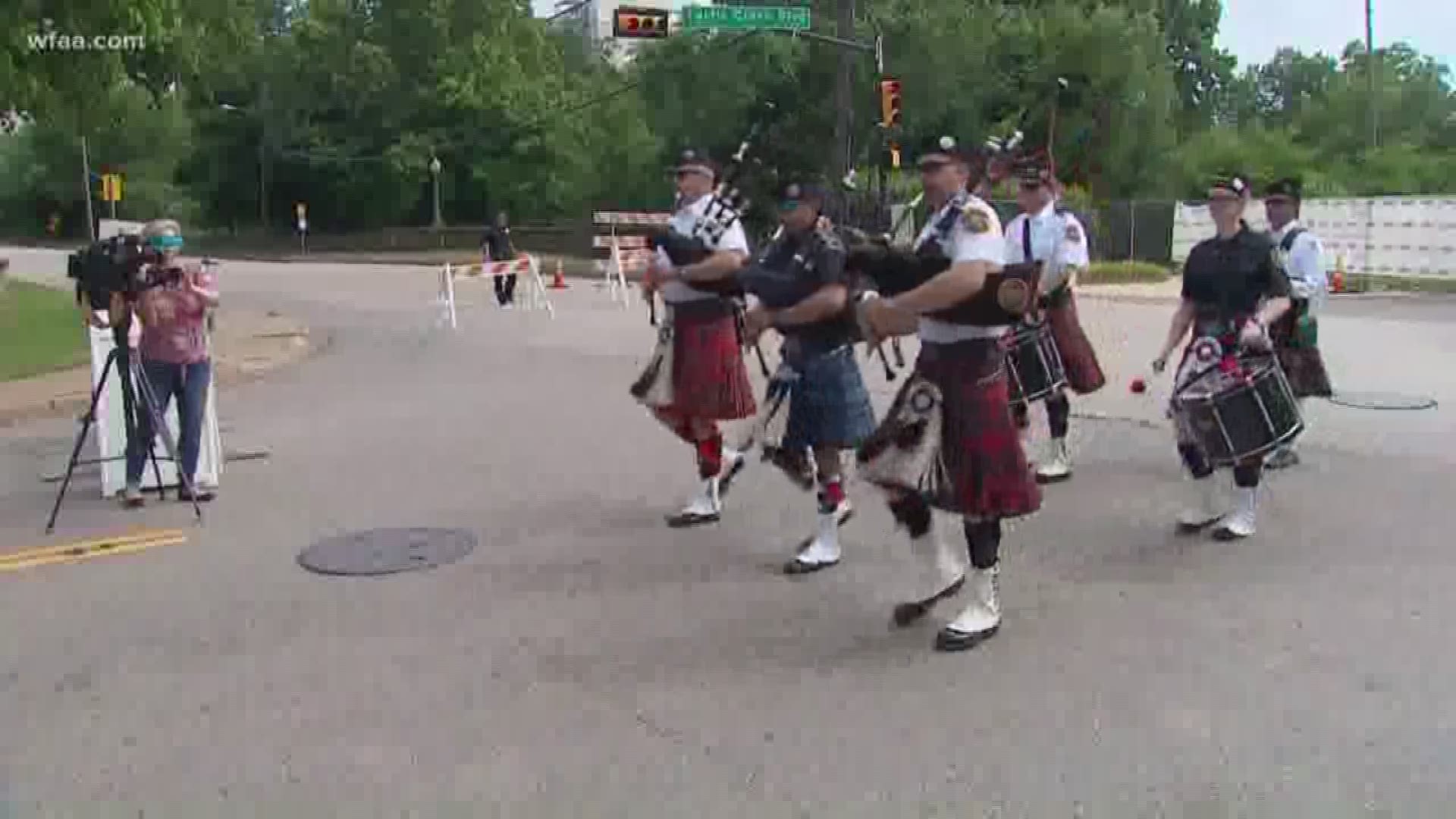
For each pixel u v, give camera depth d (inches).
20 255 1911.9
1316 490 287.0
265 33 2268.7
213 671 194.1
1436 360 527.5
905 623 205.8
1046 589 221.6
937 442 192.2
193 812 151.2
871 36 1515.7
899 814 145.4
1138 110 1594.5
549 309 815.7
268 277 1348.4
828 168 1414.9
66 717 179.0
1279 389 241.4
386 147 2100.1
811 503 285.3
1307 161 1713.8
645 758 161.0
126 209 2456.9
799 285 225.8
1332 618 203.8
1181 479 299.4
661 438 366.0
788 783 153.6
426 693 183.2
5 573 248.8
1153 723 166.6
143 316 293.9
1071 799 147.5
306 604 223.8
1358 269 1090.1
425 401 453.1
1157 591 219.6
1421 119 2082.9
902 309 185.8
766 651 196.1
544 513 282.7
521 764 160.4
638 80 1750.7
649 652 196.9
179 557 257.0
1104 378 301.9
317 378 527.5
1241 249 243.8
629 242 1055.6
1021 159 284.2
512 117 1969.7
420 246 2007.9
